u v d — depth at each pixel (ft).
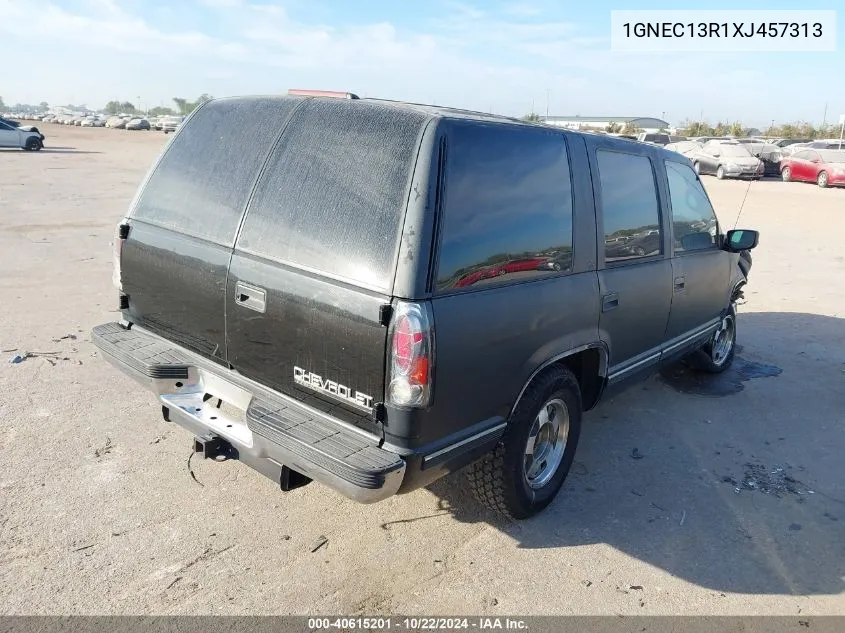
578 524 12.43
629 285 13.62
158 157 12.73
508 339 10.41
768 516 13.06
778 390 19.79
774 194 78.43
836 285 33.60
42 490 12.17
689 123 185.98
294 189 10.27
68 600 9.56
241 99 12.04
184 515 11.76
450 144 9.50
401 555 11.13
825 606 10.59
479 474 11.60
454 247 9.43
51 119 306.35
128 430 14.62
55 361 18.24
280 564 10.67
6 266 29.09
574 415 12.77
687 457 15.39
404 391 8.92
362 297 9.11
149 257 12.19
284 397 10.37
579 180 12.16
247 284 10.42
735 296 20.48
